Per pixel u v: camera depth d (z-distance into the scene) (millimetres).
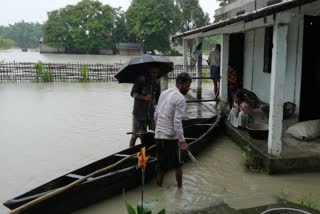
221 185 6332
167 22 63406
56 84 22156
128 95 17609
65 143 9094
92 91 19047
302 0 5566
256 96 11844
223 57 11570
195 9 63406
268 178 6598
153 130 7820
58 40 70188
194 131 8969
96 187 5492
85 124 11148
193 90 17156
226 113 10414
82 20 68562
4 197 6008
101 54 69500
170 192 6062
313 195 5836
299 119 8938
